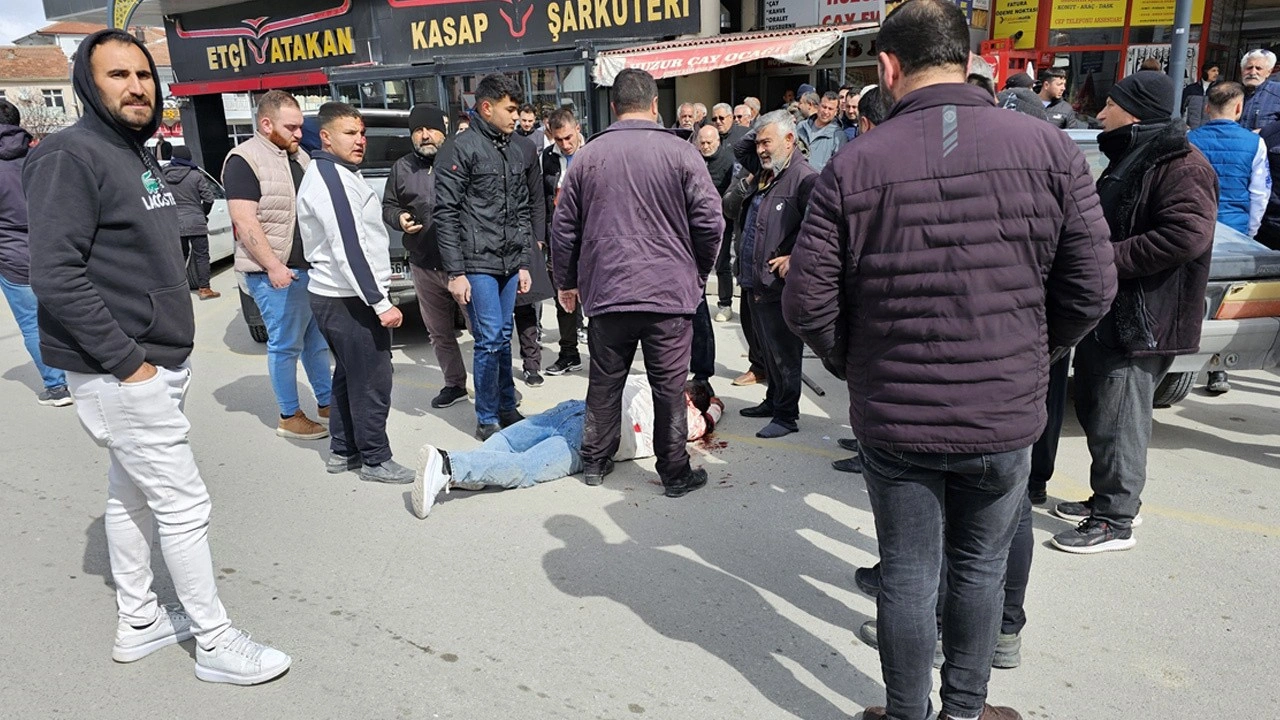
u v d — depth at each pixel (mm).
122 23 17922
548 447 4152
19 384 6195
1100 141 3174
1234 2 12039
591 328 3857
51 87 56812
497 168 4391
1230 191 4926
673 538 3553
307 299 4742
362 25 15406
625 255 3637
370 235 3865
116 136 2391
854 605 3049
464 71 10594
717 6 11703
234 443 4805
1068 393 5160
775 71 12242
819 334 2094
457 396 5418
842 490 3994
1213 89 4996
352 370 4008
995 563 2127
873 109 3775
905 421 1960
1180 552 3326
